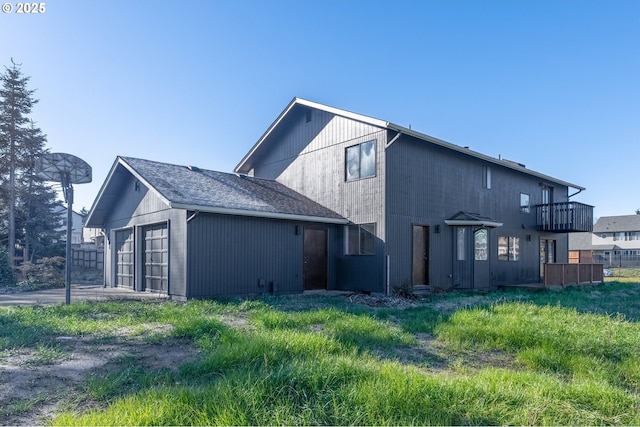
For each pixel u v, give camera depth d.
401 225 12.87
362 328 6.40
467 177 15.45
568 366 4.82
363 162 13.24
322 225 13.72
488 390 3.59
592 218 19.30
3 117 23.53
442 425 3.01
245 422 2.89
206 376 4.13
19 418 3.21
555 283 15.67
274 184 15.76
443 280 14.09
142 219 13.14
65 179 11.15
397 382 3.58
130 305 9.16
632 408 3.45
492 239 16.19
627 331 6.57
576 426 3.11
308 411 3.09
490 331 6.25
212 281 10.91
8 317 7.29
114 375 4.12
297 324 6.89
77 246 25.58
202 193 11.50
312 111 15.31
